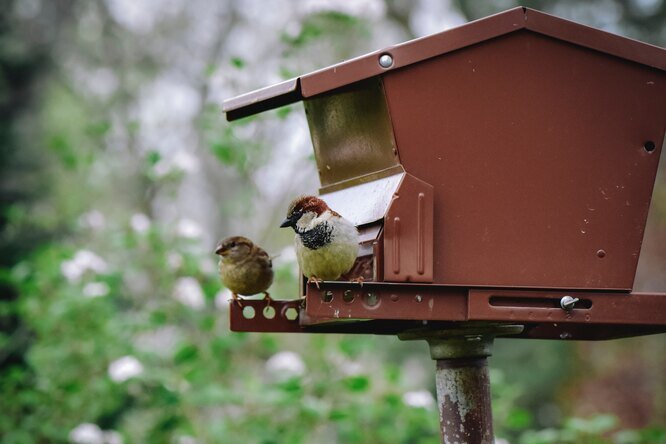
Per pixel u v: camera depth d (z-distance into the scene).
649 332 8.73
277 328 8.54
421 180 7.38
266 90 7.71
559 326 8.97
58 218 15.05
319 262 7.30
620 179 7.76
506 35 7.66
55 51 22.03
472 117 7.56
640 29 21.41
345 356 11.57
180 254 11.80
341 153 8.31
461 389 7.71
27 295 12.91
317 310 6.84
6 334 15.66
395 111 7.45
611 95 7.80
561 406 21.59
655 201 22.77
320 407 10.63
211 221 21.89
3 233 17.56
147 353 11.54
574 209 7.66
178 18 24.61
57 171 18.75
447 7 21.94
